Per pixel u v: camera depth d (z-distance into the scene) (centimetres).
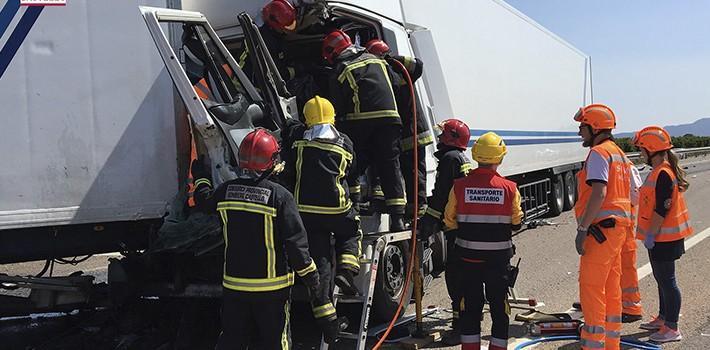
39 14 420
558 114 1325
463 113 805
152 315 532
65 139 429
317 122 416
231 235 351
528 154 1118
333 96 463
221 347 361
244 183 355
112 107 447
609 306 441
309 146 410
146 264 485
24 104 414
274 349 358
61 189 428
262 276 348
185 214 462
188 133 476
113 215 448
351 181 448
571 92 1441
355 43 561
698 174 2455
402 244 555
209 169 409
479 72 870
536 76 1162
